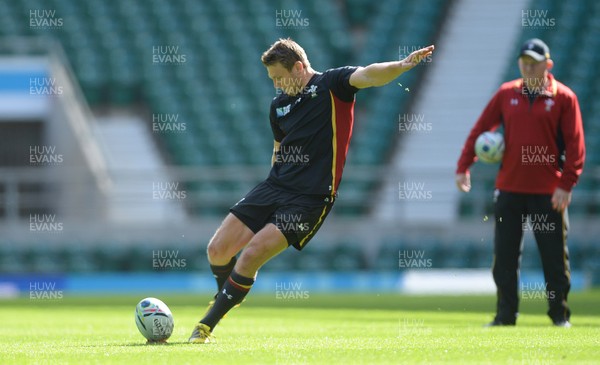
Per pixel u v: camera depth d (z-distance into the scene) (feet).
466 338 79.41
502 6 305.94
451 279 232.94
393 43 296.71
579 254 231.91
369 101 291.38
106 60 298.35
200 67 297.74
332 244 242.37
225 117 287.07
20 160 271.28
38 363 60.03
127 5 308.81
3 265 245.04
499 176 101.65
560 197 98.68
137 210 266.16
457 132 283.79
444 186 264.31
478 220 241.14
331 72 74.38
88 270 246.47
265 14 307.58
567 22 289.53
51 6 305.53
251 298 198.29
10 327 111.34
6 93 267.39
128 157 284.82
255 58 299.38
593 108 271.49
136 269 246.68
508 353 64.69
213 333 92.84
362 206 259.60
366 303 173.27
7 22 302.45
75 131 265.75
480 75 294.46
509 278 101.65
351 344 73.26
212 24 305.73
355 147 282.77
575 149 97.91
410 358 61.41
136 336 89.51
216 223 248.52
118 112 295.48
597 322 110.83
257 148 279.69
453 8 307.78
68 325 115.14
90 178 258.78
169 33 303.07
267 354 63.82
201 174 260.62
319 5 308.60
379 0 312.09
